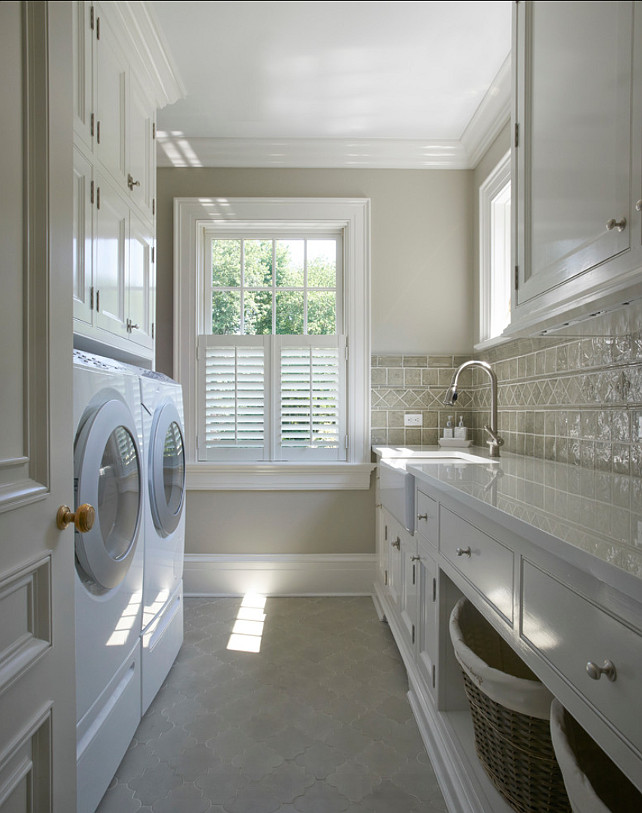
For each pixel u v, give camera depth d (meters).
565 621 0.74
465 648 1.20
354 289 2.83
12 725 0.69
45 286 0.77
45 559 0.77
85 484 1.08
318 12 1.83
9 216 0.69
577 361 1.68
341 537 2.81
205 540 2.79
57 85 0.81
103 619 1.23
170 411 1.85
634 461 1.37
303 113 2.50
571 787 0.76
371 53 2.06
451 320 2.84
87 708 1.15
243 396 2.83
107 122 1.62
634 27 0.91
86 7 1.46
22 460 0.72
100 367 1.28
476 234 2.80
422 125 2.61
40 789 0.77
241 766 1.40
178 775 1.36
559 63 1.22
